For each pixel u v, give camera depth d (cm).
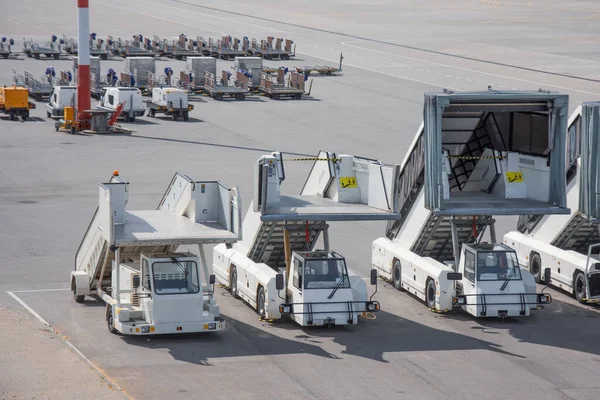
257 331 7312
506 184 8112
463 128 8506
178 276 6981
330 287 7312
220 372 6331
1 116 18850
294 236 8031
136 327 6812
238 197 7094
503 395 5994
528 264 9100
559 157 7669
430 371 6431
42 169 13800
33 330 7044
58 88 18350
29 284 8488
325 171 8169
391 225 9012
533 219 9238
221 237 7081
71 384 5888
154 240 6975
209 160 14625
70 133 17038
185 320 6931
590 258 8212
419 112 19700
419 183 8381
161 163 14350
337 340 7119
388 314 7862
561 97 7581
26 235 10244
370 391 6022
